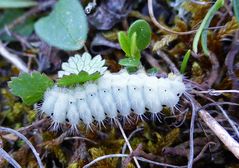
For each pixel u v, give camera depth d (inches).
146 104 2.3
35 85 2.4
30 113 2.7
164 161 2.5
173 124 2.6
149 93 2.3
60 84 2.3
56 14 2.8
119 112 2.4
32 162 2.6
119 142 2.6
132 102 2.3
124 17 3.0
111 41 3.0
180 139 2.6
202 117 2.4
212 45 2.7
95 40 3.0
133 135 2.6
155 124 2.6
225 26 2.7
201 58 2.8
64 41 2.7
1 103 3.0
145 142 2.6
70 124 2.5
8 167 2.5
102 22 3.0
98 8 3.0
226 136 2.2
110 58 3.0
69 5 2.8
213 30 2.8
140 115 2.4
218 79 2.7
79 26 2.7
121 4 3.0
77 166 2.5
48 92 2.4
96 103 2.3
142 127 2.6
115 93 2.3
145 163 2.5
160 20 3.0
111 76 2.3
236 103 2.5
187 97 2.4
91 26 3.0
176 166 2.4
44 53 3.1
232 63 2.6
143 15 3.1
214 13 2.6
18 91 2.4
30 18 3.4
